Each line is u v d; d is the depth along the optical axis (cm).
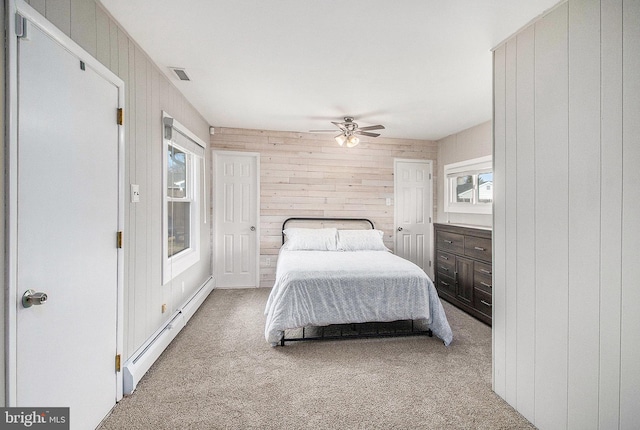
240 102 316
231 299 378
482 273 321
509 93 181
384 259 323
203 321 306
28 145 115
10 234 107
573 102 142
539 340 160
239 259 433
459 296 363
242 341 261
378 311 261
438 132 432
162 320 252
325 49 208
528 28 168
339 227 454
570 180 143
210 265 423
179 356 233
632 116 120
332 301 257
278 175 436
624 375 124
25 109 113
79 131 143
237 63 229
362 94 290
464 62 225
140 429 156
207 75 250
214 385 195
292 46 205
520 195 172
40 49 120
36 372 119
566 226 145
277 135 435
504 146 184
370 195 460
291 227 439
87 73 149
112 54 173
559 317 149
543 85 158
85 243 147
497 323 189
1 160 106
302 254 356
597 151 132
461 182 432
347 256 342
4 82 106
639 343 119
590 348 135
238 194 431
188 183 348
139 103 206
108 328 167
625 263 123
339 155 451
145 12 168
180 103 291
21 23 110
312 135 444
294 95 295
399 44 200
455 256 372
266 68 237
